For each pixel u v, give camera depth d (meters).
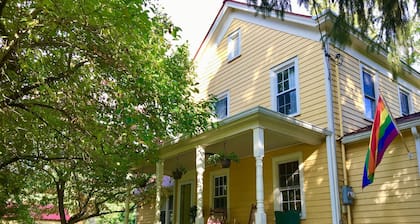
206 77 12.32
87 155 6.02
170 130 6.32
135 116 5.50
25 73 4.71
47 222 15.25
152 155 7.56
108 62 4.82
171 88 5.89
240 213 9.49
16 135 5.44
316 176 7.95
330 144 7.85
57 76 4.76
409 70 10.25
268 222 8.65
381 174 7.26
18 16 4.21
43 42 4.44
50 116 5.12
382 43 5.09
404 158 6.97
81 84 4.89
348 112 8.48
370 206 7.26
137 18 4.38
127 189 10.66
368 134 7.38
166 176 13.31
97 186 10.17
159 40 5.41
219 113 11.30
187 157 10.23
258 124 6.96
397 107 10.47
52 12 3.97
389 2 4.56
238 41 11.55
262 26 10.69
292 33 9.60
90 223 16.34
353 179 7.67
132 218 19.66
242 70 10.94
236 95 10.88
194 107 6.70
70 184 10.45
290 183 8.55
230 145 8.82
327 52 8.54
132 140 5.56
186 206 11.84
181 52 7.23
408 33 4.82
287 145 8.70
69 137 5.53
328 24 8.62
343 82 8.66
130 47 4.85
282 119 7.19
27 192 10.67
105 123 5.61
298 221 7.81
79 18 4.13
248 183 9.54
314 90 8.59
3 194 6.89
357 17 4.92
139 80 5.12
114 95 5.29
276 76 9.82
